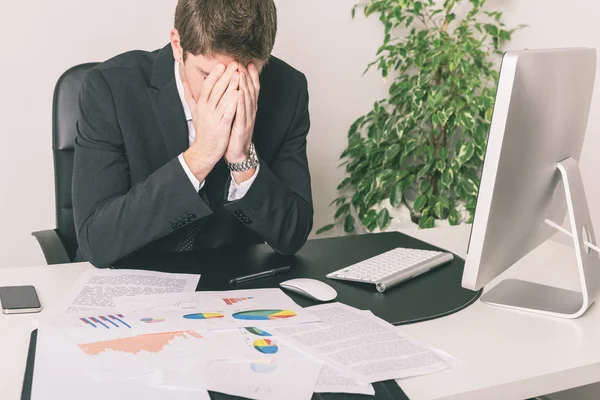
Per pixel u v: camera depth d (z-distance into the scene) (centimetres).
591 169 250
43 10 241
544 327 118
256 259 149
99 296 122
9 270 138
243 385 90
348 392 91
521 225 122
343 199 293
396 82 296
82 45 249
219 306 118
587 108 135
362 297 128
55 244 169
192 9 131
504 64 105
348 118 296
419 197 262
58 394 86
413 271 138
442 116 247
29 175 254
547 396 125
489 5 288
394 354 103
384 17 270
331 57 286
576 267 150
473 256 113
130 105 156
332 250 157
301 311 117
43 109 250
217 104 135
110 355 96
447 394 94
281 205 149
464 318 121
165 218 141
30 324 112
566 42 255
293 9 275
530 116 110
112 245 141
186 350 99
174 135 158
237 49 131
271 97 170
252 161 144
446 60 259
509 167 110
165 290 127
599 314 124
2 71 242
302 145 176
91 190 149
